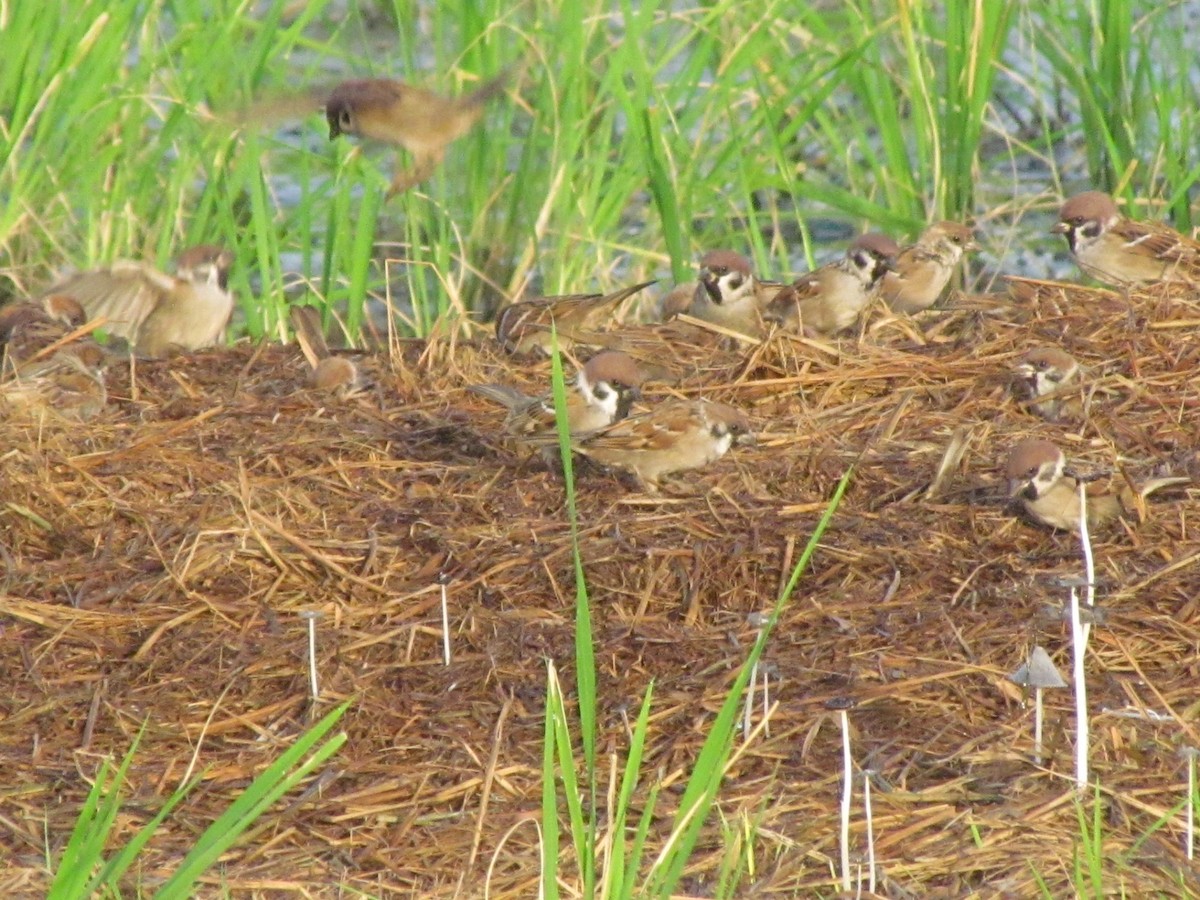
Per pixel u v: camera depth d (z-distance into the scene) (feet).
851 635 31.78
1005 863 25.40
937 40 61.98
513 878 25.53
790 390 43.42
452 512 37.04
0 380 46.21
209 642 32.32
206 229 58.90
